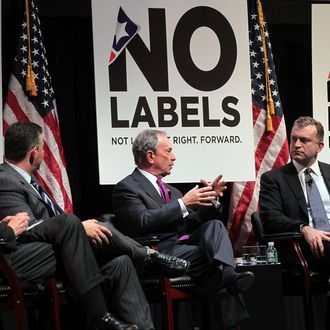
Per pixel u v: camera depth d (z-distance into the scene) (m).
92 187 11.05
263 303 8.54
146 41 10.18
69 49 10.99
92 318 6.96
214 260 7.88
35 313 7.97
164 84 10.22
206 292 8.05
